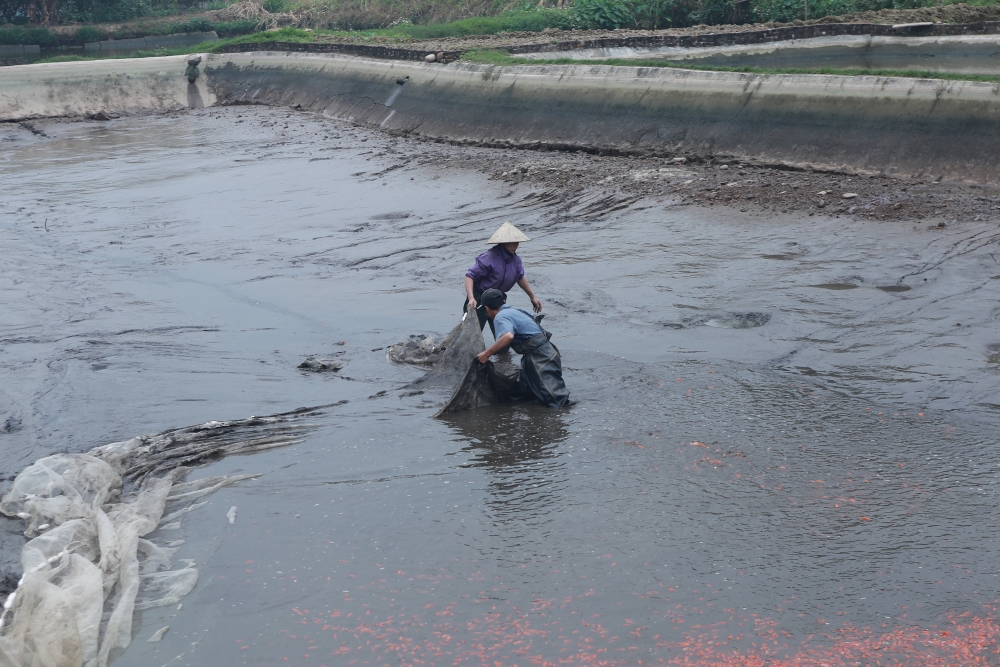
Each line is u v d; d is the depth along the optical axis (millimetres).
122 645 4332
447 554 5004
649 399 7039
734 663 3994
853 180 13359
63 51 38750
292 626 4438
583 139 18078
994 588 4410
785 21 27359
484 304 7055
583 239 12258
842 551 4801
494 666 4070
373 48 26141
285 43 30047
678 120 16750
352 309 9992
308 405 7242
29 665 4156
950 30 21531
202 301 10594
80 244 13820
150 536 5336
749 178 14125
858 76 14688
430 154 19234
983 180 12398
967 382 6969
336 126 24406
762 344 8141
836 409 6652
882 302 8930
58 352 8664
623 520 5246
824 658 3992
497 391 7195
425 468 6062
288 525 5398
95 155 22250
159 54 33938
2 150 23812
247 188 17391
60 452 6398
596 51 24344
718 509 5309
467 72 21922
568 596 4555
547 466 6004
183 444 6496
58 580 4691
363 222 14312
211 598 4691
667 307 9359
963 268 9633
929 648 4016
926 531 4941
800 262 10438
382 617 4477
